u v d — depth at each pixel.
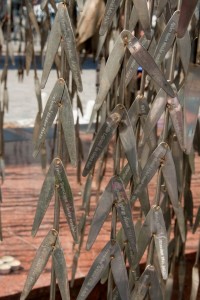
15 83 5.07
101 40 0.86
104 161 1.23
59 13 0.58
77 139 1.09
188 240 1.34
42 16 0.98
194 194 1.62
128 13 0.56
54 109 0.59
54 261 0.60
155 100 0.61
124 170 0.65
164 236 0.62
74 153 0.58
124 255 0.67
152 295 0.63
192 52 0.71
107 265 0.61
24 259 1.25
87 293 0.61
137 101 0.65
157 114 0.61
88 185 0.84
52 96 0.59
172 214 0.84
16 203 1.60
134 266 0.63
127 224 0.60
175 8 0.68
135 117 0.65
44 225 1.46
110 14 0.58
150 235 0.62
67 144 0.58
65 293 0.60
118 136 0.58
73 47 0.58
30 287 0.61
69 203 0.59
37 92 0.91
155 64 0.56
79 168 1.18
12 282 1.14
